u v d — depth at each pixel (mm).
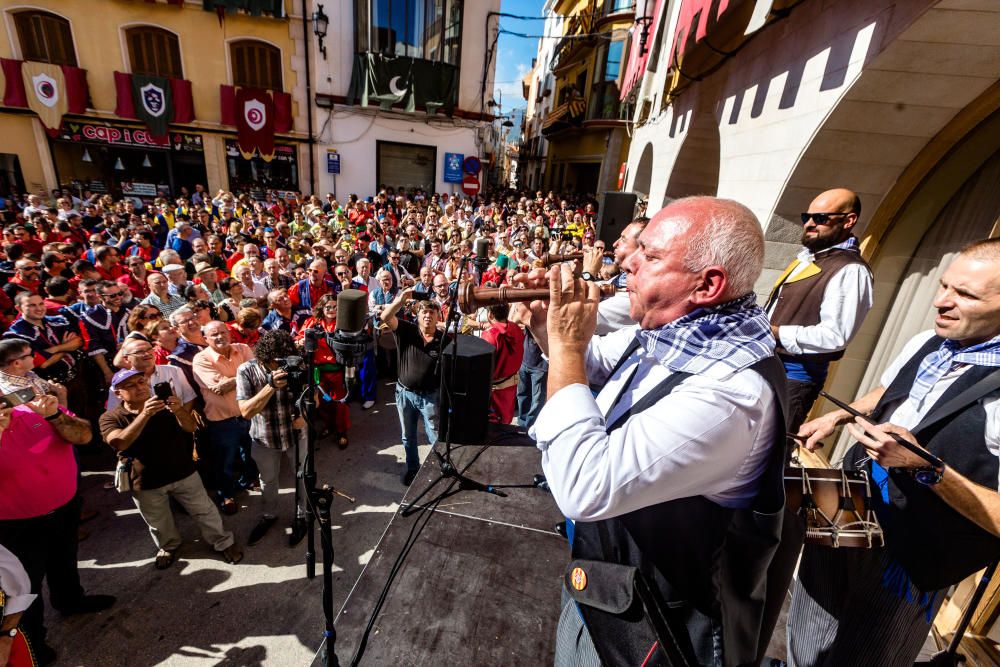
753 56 3926
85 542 3049
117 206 9797
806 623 1609
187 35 11984
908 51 2221
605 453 833
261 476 3166
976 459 1181
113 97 12109
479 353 2566
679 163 6551
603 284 1787
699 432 788
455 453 2535
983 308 1202
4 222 8688
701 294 910
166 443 2684
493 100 13891
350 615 1620
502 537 1961
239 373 2986
